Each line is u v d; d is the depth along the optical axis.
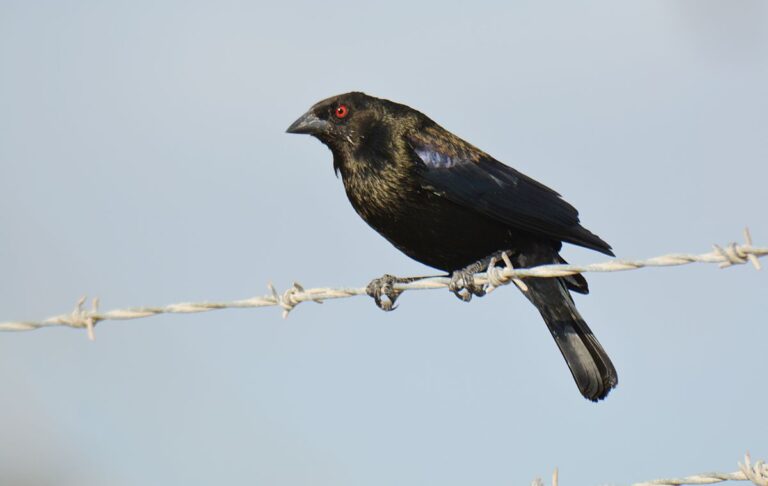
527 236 11.74
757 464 7.56
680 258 7.67
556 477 7.27
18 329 8.72
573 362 11.52
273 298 8.88
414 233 11.95
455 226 11.72
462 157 11.70
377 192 11.88
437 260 12.14
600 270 7.93
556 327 11.55
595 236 11.41
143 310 8.76
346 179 12.12
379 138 11.88
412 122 11.97
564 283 11.66
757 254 7.32
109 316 8.74
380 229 12.15
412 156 11.71
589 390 11.45
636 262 7.83
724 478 7.62
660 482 7.71
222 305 8.88
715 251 7.46
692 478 7.68
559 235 11.47
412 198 11.73
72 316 8.73
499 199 11.51
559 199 11.64
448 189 11.56
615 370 11.45
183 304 8.79
